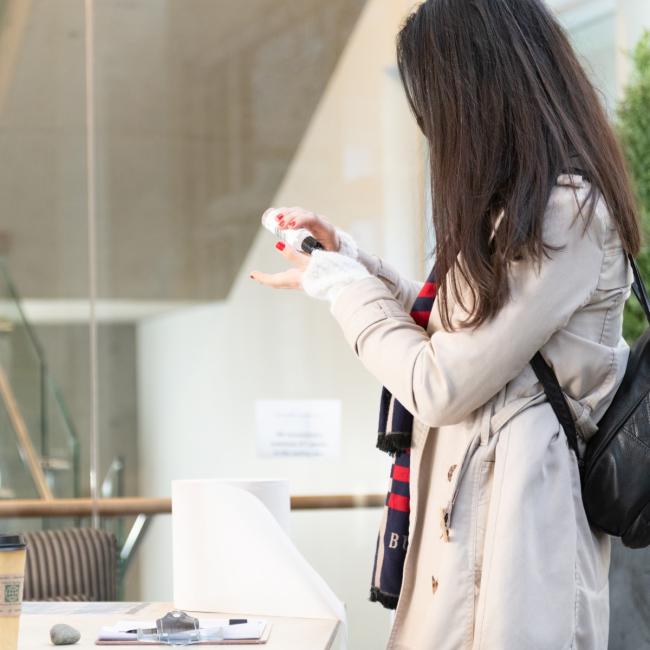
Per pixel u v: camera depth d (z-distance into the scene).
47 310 6.12
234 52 4.97
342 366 4.32
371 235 4.20
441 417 1.04
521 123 1.04
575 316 1.07
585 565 1.04
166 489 5.56
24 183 5.74
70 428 5.89
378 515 3.88
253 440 4.94
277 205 5.06
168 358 5.60
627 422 1.06
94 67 5.31
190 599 1.28
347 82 4.45
